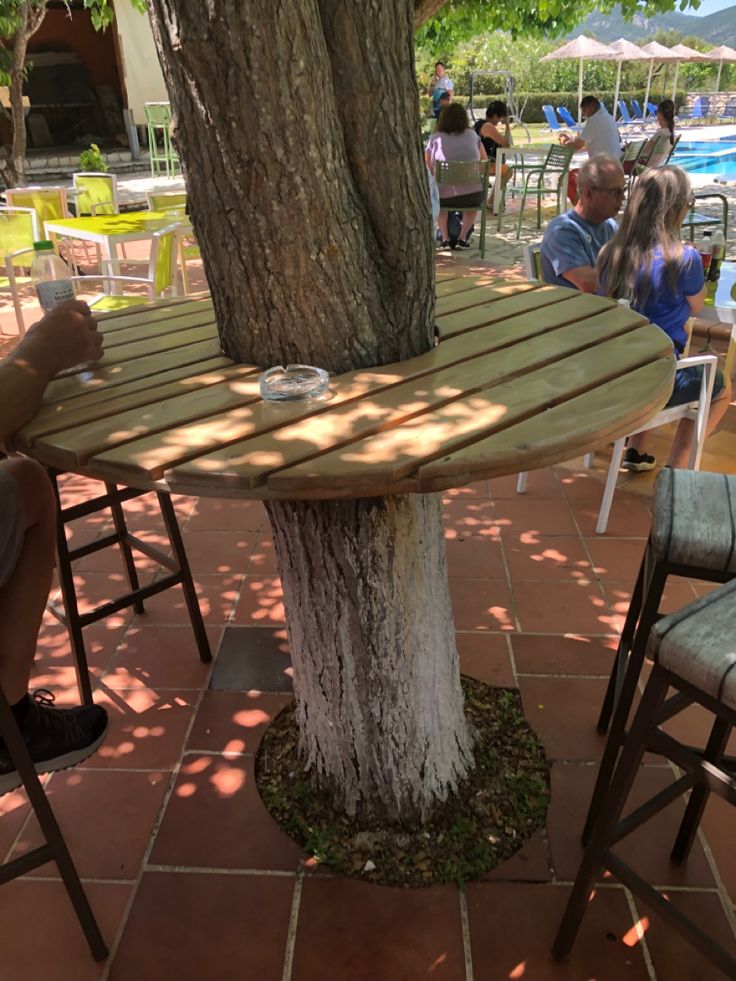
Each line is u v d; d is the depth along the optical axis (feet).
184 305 7.75
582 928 5.88
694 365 11.07
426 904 6.11
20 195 23.59
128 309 7.68
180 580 8.52
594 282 12.24
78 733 5.88
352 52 4.49
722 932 5.82
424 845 6.58
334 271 4.92
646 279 10.95
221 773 7.41
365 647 6.07
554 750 7.52
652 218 10.79
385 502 5.56
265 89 4.26
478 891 6.20
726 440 13.80
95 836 6.79
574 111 89.04
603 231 13.06
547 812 6.86
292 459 4.10
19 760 5.03
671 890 6.14
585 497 12.31
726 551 5.53
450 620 6.59
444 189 28.53
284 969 5.69
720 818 6.73
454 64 87.81
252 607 9.89
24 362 5.20
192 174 4.84
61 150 58.70
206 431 4.55
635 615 6.92
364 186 4.91
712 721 7.80
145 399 5.15
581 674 8.50
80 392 5.38
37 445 4.66
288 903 6.16
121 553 10.18
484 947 5.79
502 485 12.71
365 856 6.52
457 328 6.12
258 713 8.14
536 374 5.11
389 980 5.59
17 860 5.29
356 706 6.35
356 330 5.18
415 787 6.63
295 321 5.14
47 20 57.67
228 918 6.06
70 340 5.57
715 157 49.16
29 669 5.34
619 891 6.15
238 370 5.54
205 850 6.63
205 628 9.43
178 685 8.59
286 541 5.94
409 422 4.48
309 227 4.73
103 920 6.08
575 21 32.42
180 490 4.15
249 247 4.92
